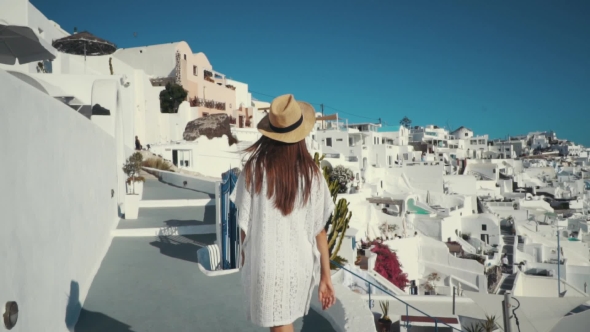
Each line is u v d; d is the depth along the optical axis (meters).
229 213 8.13
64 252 5.06
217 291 6.47
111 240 10.57
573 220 52.19
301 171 2.48
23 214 3.55
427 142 87.00
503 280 28.80
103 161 9.39
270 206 2.46
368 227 31.02
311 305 5.37
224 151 34.03
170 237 11.02
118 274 7.55
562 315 10.97
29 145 3.79
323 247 2.73
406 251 28.06
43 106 4.30
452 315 10.70
